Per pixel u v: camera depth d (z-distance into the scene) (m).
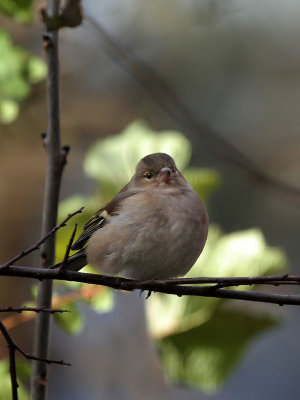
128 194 6.55
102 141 7.36
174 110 11.88
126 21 15.66
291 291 15.81
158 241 6.23
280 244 15.12
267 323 6.20
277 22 17.14
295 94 17.50
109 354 14.65
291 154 17.05
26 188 14.57
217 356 6.19
